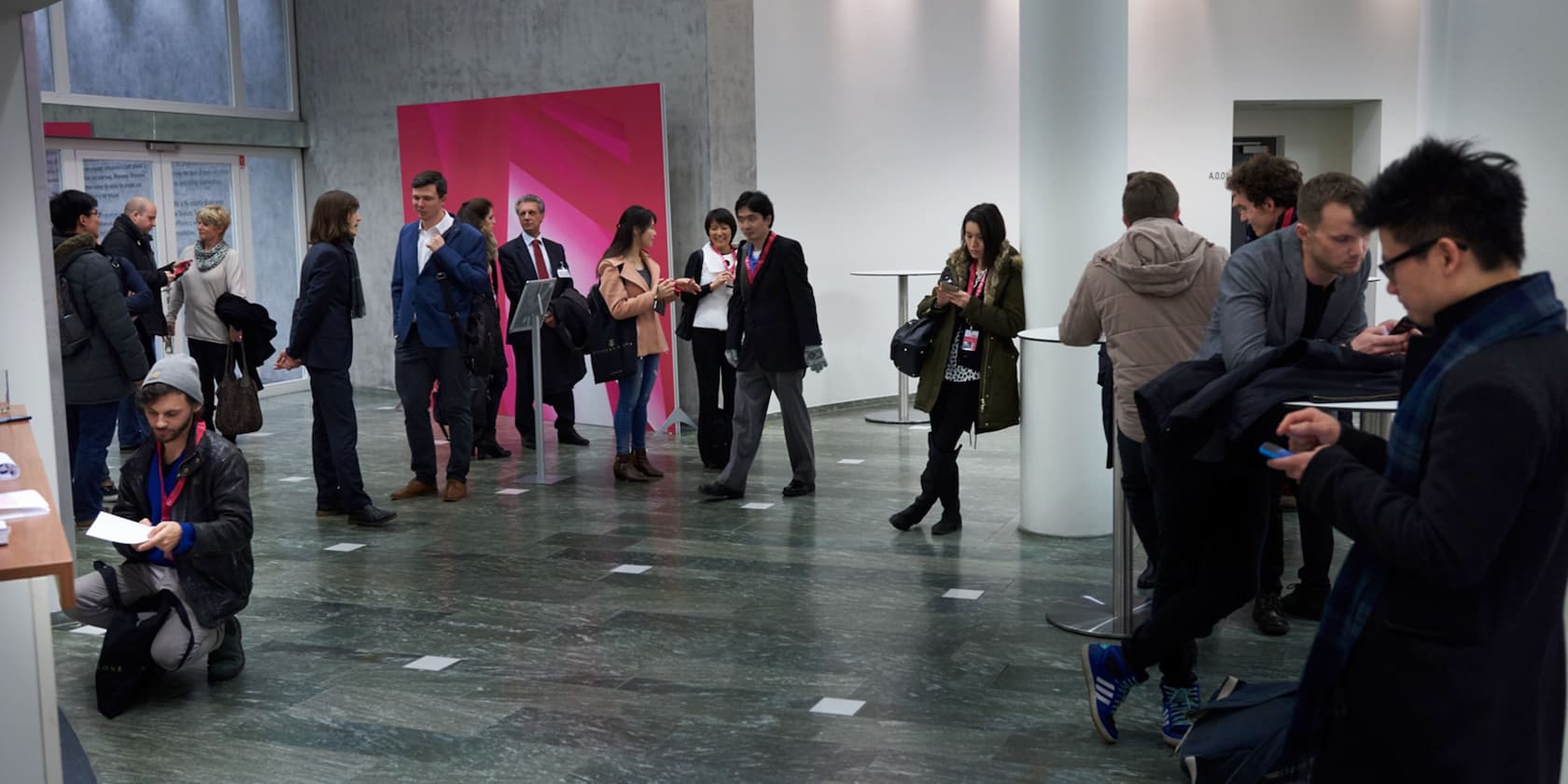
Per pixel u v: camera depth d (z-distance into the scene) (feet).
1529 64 7.97
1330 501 6.62
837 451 27.61
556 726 12.87
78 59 32.42
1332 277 10.94
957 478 20.17
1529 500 6.12
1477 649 6.32
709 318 25.34
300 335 20.98
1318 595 15.70
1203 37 35.86
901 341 19.74
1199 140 36.17
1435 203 6.17
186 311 28.96
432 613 16.72
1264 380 9.17
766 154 30.96
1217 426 9.50
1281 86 36.65
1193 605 10.96
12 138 15.56
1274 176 13.07
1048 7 18.75
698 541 20.15
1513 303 6.10
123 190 33.35
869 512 21.83
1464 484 5.98
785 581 17.87
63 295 20.51
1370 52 37.24
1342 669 6.82
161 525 13.20
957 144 34.40
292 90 37.65
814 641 15.31
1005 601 16.69
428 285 22.81
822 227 32.17
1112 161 18.97
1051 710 12.99
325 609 16.99
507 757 12.14
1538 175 7.97
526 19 32.81
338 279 21.16
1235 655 14.47
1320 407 8.86
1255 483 10.68
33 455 11.45
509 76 33.40
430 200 22.54
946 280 18.88
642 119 29.07
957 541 19.79
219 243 28.99
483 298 26.94
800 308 22.36
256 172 36.83
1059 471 19.71
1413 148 6.45
